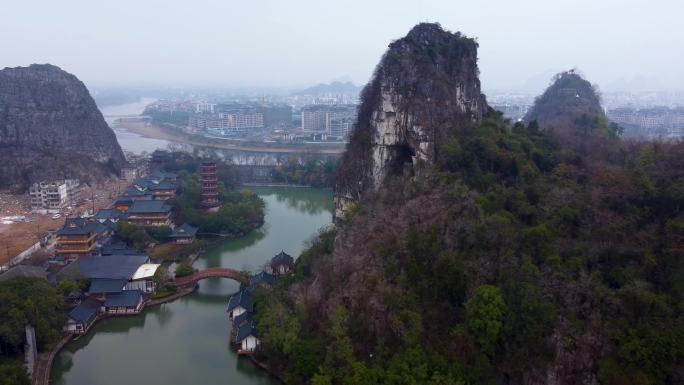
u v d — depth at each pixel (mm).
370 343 73750
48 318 92125
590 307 65375
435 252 77188
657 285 67250
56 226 166750
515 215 82250
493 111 128750
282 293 98250
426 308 73000
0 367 72812
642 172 84500
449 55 115875
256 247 152875
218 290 121438
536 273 68875
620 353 60094
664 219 75875
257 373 86125
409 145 110125
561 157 103375
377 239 86188
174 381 84062
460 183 90500
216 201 181375
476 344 67500
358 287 79938
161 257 138875
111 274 114500
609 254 72562
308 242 134250
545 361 64125
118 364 89375
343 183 120125
